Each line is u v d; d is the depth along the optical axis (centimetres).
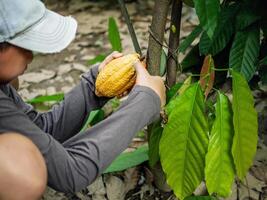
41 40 75
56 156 77
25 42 73
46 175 71
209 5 87
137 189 139
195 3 87
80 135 84
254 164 144
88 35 234
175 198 134
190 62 137
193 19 241
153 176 137
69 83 197
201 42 121
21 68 77
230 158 98
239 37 119
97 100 105
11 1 71
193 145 97
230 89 145
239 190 135
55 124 105
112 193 138
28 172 68
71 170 78
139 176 142
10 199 69
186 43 131
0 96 73
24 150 69
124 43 220
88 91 104
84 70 206
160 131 109
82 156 80
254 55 118
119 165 133
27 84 197
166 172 101
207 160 96
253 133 96
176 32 109
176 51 112
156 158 115
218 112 96
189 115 95
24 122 75
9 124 73
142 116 84
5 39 71
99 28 240
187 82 100
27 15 73
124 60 93
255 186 137
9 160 67
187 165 100
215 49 120
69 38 78
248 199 133
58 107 107
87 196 138
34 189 68
